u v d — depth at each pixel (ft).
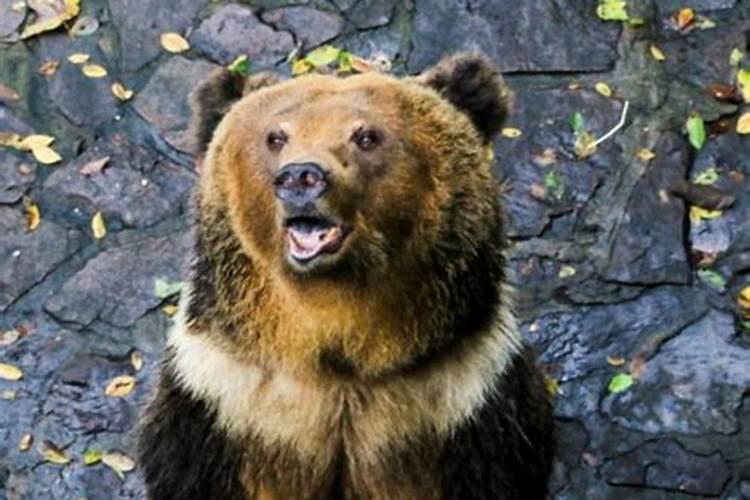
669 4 44.47
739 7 44.34
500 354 28.07
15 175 41.47
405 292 26.53
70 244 40.50
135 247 40.45
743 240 40.50
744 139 42.22
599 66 43.39
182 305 28.60
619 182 41.37
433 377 27.35
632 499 36.60
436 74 28.45
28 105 42.83
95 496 36.37
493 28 43.86
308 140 25.58
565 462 37.06
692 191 41.19
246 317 26.99
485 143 28.53
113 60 43.60
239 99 28.50
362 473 27.84
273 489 28.04
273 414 27.43
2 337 38.93
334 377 27.07
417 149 26.37
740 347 38.63
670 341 38.78
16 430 37.24
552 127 42.27
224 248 26.99
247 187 26.25
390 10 44.24
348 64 43.11
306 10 44.32
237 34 43.91
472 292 27.22
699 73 43.32
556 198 41.09
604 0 44.34
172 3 44.32
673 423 37.50
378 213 25.94
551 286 39.70
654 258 40.19
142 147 42.24
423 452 27.68
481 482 27.96
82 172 41.63
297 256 25.26
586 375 38.27
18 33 43.88
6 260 40.16
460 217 26.86
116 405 37.73
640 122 42.42
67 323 39.24
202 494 28.12
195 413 27.91
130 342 38.96
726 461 36.91
